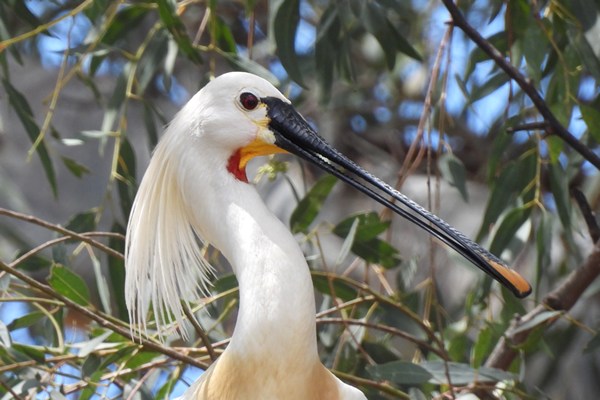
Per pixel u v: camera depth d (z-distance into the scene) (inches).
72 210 620.4
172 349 354.3
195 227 317.1
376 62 573.9
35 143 388.5
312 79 511.5
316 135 319.0
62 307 374.0
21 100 410.9
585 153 375.2
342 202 593.3
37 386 349.7
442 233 348.5
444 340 404.8
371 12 398.0
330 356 406.3
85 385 362.6
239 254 299.9
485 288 408.8
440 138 391.9
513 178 414.3
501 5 404.2
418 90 584.1
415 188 587.2
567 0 394.6
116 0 417.1
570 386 498.3
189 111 314.0
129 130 613.9
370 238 402.3
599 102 418.0
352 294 400.2
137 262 316.5
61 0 529.0
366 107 590.6
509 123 411.5
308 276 295.6
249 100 313.1
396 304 375.6
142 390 367.9
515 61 408.8
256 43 593.6
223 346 386.6
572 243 408.8
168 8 390.0
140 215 316.5
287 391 291.3
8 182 541.0
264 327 291.0
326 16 410.9
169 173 315.3
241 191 308.3
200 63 403.9
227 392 295.0
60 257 374.9
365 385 363.9
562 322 471.5
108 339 365.1
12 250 570.3
